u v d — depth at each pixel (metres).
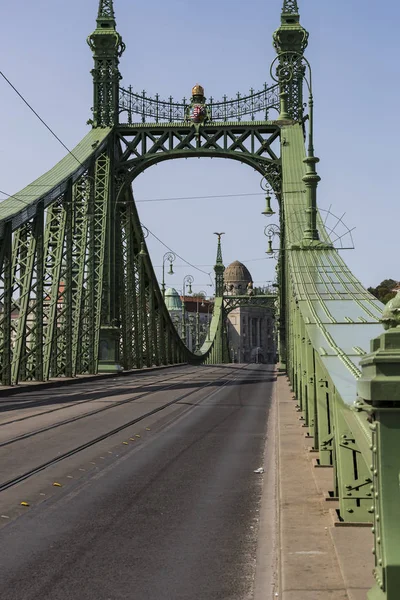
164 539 8.16
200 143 50.00
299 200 45.41
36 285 33.19
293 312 24.58
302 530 7.79
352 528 7.62
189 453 14.60
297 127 48.91
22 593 6.36
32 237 32.66
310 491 9.95
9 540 8.10
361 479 7.93
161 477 11.91
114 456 14.10
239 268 193.38
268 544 7.93
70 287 39.00
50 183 35.50
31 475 11.88
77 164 41.06
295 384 26.55
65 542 8.02
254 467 12.94
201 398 29.84
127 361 53.66
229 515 9.30
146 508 9.68
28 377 34.69
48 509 9.59
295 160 47.44
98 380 42.34
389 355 4.27
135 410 23.53
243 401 28.50
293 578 6.07
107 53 49.91
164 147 50.03
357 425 5.36
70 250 38.62
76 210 44.47
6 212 29.44
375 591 4.43
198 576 6.83
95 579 6.74
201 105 49.72
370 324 13.55
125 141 50.28
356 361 8.77
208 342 112.00
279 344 56.22
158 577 6.80
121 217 54.22
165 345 74.56
